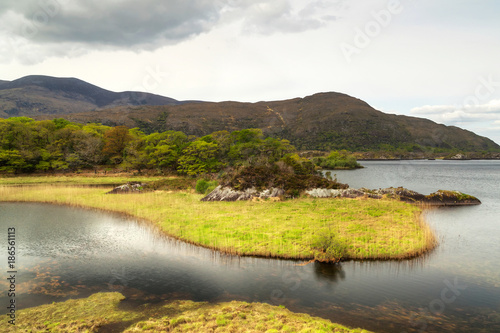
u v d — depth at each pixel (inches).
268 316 395.2
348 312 411.8
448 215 1104.2
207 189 1517.0
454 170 4867.1
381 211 1035.3
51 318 396.2
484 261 615.8
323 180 1507.1
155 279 526.6
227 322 378.6
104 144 3489.2
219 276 537.3
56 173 2906.0
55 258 635.5
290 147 4980.3
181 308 424.5
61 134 3257.9
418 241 703.7
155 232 819.4
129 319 394.9
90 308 424.8
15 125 2960.1
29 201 1318.9
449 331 365.1
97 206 1173.1
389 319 393.7
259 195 1295.5
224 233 770.2
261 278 527.8
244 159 3161.9
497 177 3358.8
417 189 2132.1
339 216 954.1
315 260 609.9
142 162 3019.2
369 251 634.2
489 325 378.3
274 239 711.1
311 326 368.5
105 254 657.0
